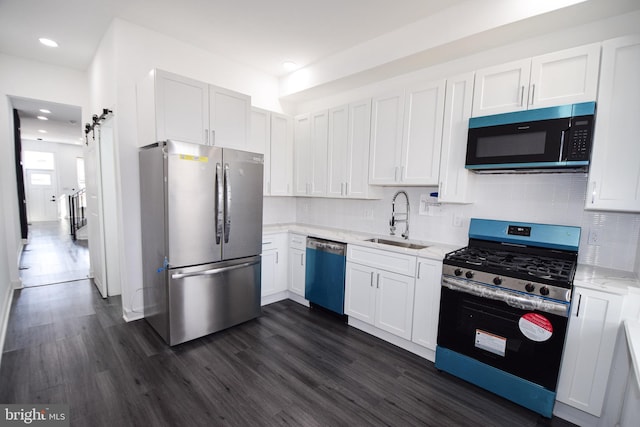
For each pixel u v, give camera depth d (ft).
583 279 5.43
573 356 5.48
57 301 10.78
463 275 6.54
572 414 5.70
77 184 33.09
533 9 6.22
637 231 5.98
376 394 6.35
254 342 8.40
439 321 7.06
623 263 6.15
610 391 5.09
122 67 8.61
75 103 12.82
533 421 5.69
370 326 9.04
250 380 6.70
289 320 9.90
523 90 6.45
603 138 5.58
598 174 5.66
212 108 8.86
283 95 12.37
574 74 5.88
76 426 5.25
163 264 7.89
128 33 8.64
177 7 7.89
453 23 7.37
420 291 7.55
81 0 7.66
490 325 6.24
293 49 10.04
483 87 7.04
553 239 6.66
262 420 5.55
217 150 8.34
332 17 8.09
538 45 7.11
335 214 12.00
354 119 9.93
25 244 19.89
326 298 10.02
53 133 24.61
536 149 6.14
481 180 7.99
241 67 11.25
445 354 6.94
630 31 6.04
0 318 8.44
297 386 6.54
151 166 8.18
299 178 12.07
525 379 5.85
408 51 8.30
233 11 7.99
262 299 11.04
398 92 8.66
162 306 8.06
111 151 11.18
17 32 9.50
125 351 7.67
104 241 11.17
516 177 7.45
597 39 6.39
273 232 10.91
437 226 8.99
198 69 10.09
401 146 8.64
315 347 8.21
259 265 9.80
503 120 6.56
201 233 8.18
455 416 5.78
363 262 8.85
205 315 8.48
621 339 4.99
